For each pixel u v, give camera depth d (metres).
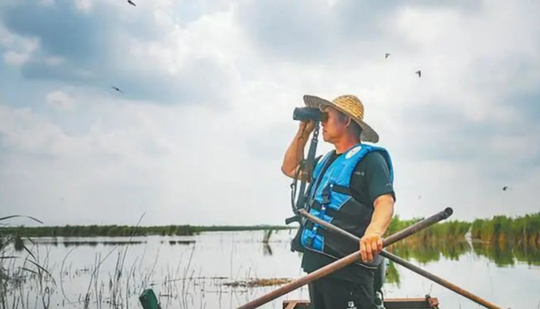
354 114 3.92
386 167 3.68
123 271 13.09
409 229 3.32
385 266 4.26
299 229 4.03
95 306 8.47
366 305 3.69
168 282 10.99
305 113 4.00
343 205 3.72
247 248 23.92
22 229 8.42
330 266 3.35
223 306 8.45
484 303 3.62
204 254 19.50
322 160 4.13
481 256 16.39
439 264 13.92
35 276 11.59
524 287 9.61
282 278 11.79
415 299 5.83
